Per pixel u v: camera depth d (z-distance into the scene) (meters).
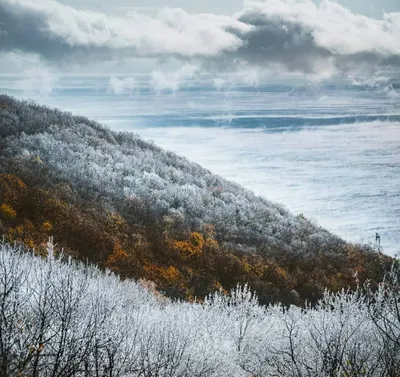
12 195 51.22
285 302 46.41
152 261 48.50
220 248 57.41
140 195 71.06
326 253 61.75
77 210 53.59
